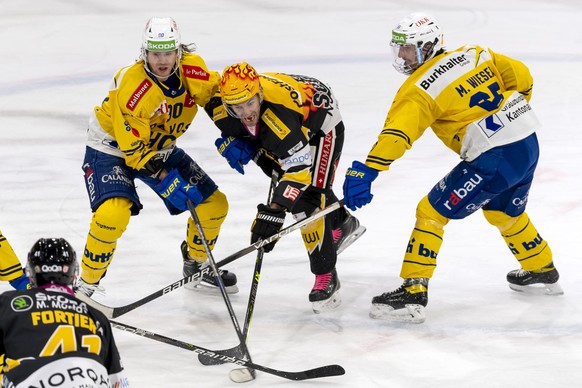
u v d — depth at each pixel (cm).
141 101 1273
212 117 1345
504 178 1300
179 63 1287
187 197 1290
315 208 1369
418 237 1341
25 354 834
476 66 1315
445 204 1327
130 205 1319
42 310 859
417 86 1276
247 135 1349
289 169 1275
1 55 3098
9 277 1134
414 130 1273
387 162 1271
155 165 1309
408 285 1343
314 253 1373
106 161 1359
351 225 1521
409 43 1288
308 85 1341
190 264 1473
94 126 1383
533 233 1397
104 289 1384
